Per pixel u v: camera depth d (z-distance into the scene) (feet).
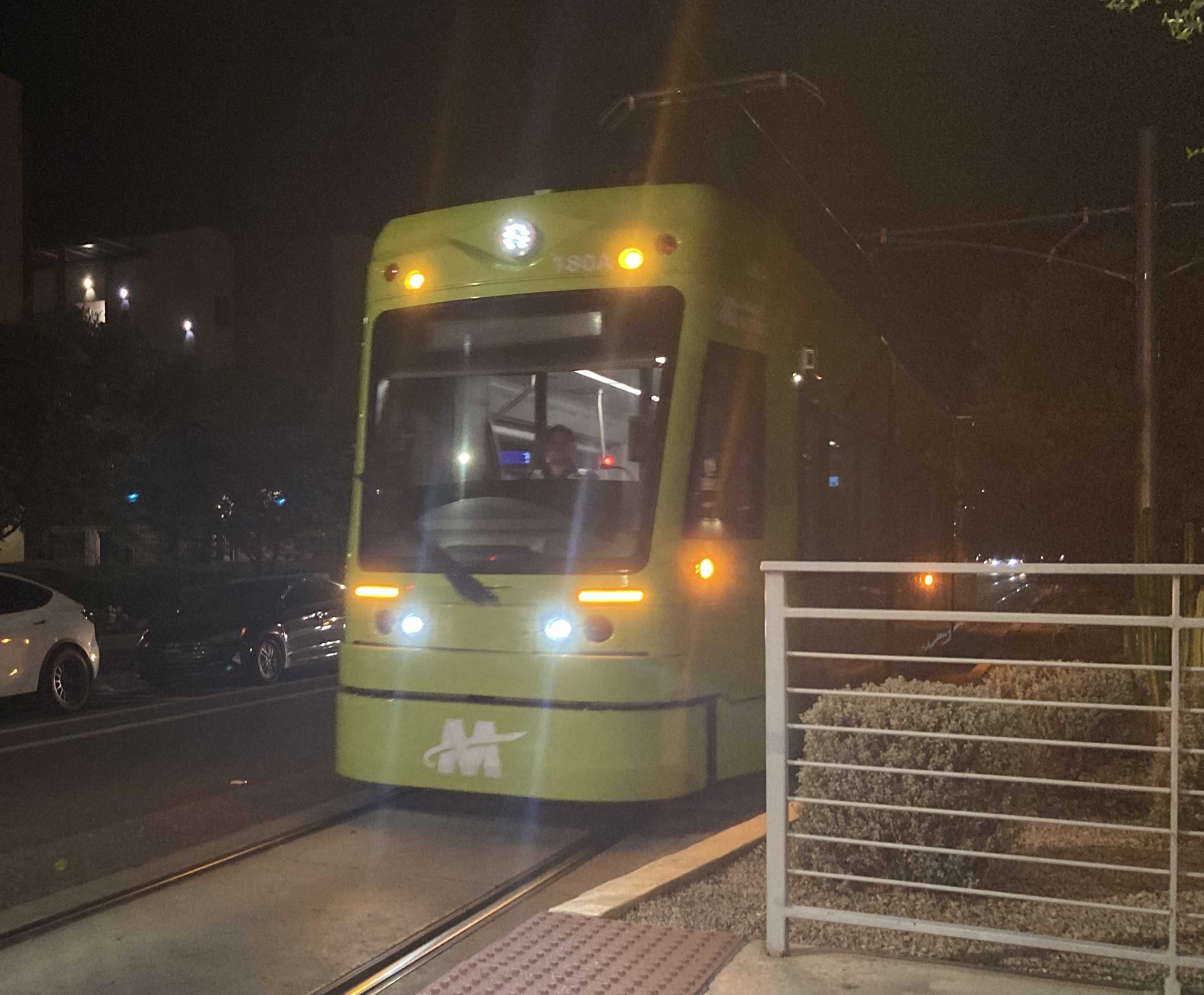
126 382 77.05
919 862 17.78
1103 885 18.37
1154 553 43.80
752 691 24.64
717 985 14.30
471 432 24.17
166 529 105.09
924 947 15.81
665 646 22.25
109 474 75.72
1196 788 20.34
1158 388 44.60
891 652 35.32
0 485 68.85
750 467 24.93
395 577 23.81
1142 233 45.11
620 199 23.86
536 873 21.06
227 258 183.83
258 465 101.45
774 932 15.31
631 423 23.06
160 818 26.18
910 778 17.76
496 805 26.35
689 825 24.81
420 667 23.32
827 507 29.01
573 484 23.16
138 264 179.32
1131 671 25.12
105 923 18.48
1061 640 49.96
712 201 24.02
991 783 17.80
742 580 24.38
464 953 16.94
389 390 25.04
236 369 107.04
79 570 86.53
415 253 25.23
